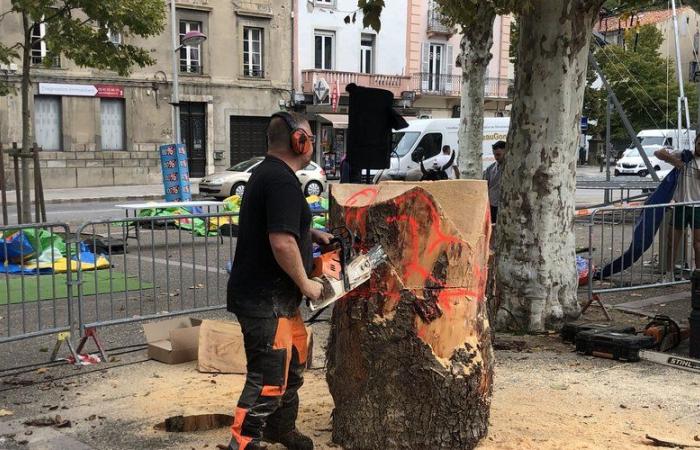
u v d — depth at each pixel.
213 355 5.26
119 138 27.94
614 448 3.80
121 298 7.93
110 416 4.34
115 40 26.19
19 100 25.06
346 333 3.67
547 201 6.36
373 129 7.40
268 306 3.40
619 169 36.38
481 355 3.66
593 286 8.24
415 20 35.47
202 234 9.48
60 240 8.91
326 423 4.16
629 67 41.62
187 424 4.12
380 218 3.54
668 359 5.38
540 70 6.25
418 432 3.54
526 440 3.86
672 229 8.09
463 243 3.53
